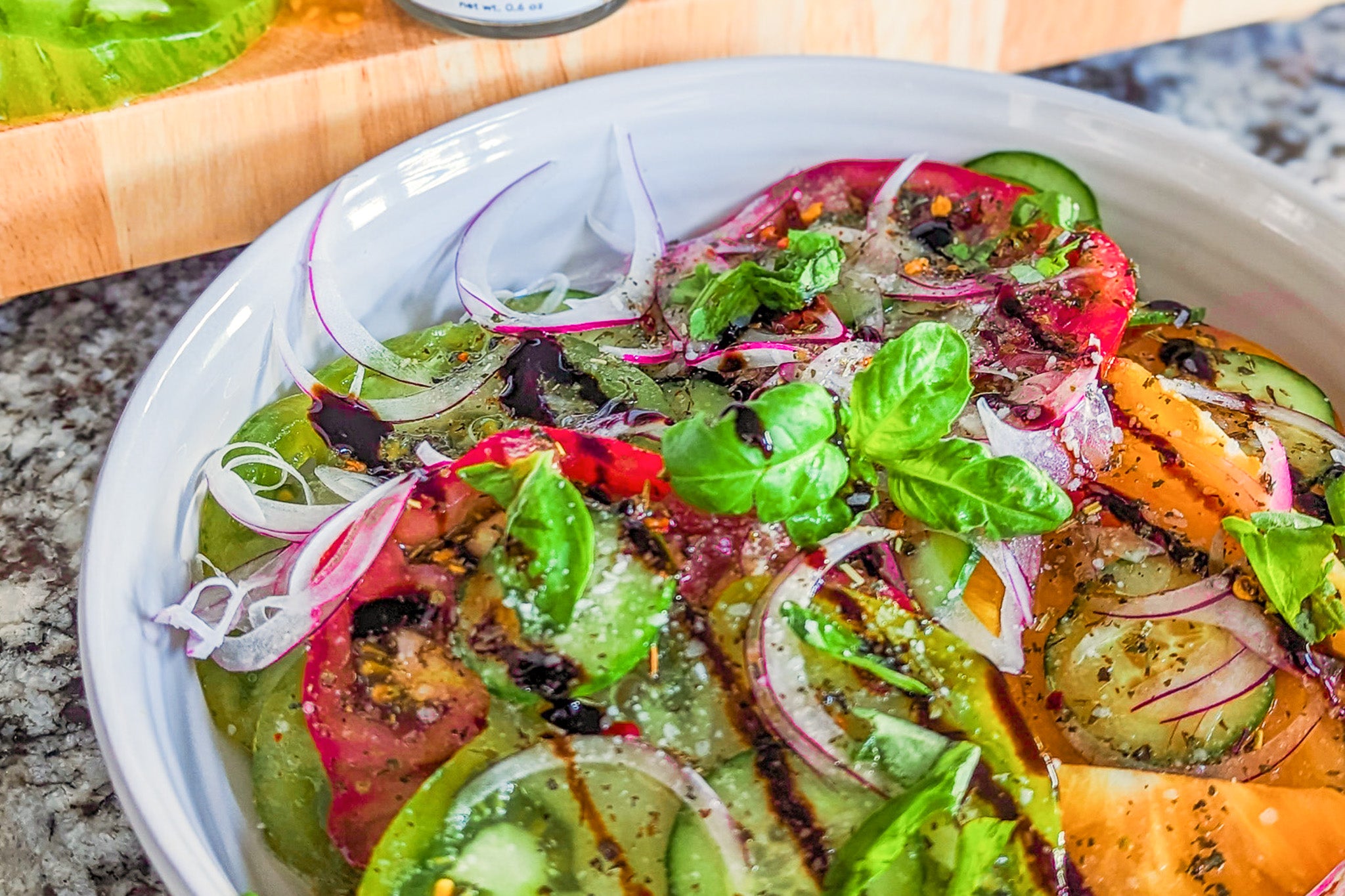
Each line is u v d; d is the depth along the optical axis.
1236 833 0.35
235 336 0.39
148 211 0.45
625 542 0.35
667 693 0.35
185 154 0.44
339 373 0.41
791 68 0.44
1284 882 0.35
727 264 0.44
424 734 0.35
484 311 0.43
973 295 0.41
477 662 0.35
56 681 0.39
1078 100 0.44
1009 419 0.38
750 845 0.34
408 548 0.36
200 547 0.38
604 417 0.39
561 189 0.44
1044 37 0.52
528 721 0.35
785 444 0.34
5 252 0.44
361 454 0.39
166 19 0.43
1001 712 0.35
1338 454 0.39
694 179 0.45
